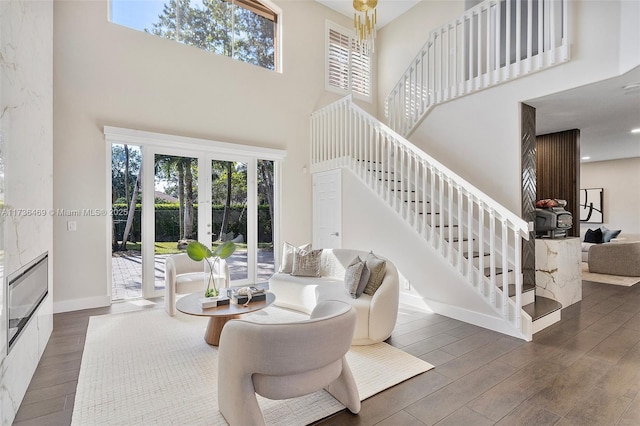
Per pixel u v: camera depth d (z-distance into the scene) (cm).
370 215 487
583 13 349
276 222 591
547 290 420
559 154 555
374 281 330
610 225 885
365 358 277
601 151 749
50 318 323
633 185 851
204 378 243
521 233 325
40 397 220
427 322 366
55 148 395
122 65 442
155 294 469
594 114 459
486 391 227
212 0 539
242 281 552
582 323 363
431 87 518
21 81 239
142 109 456
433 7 618
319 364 173
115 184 443
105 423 192
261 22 591
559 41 380
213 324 305
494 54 449
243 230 555
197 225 508
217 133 521
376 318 299
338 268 412
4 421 185
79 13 412
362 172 500
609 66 330
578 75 353
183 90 491
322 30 649
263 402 213
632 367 261
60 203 398
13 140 218
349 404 202
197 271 440
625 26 314
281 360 164
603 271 643
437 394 223
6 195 201
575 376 247
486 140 441
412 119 550
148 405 209
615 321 370
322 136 593
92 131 419
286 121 596
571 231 540
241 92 547
